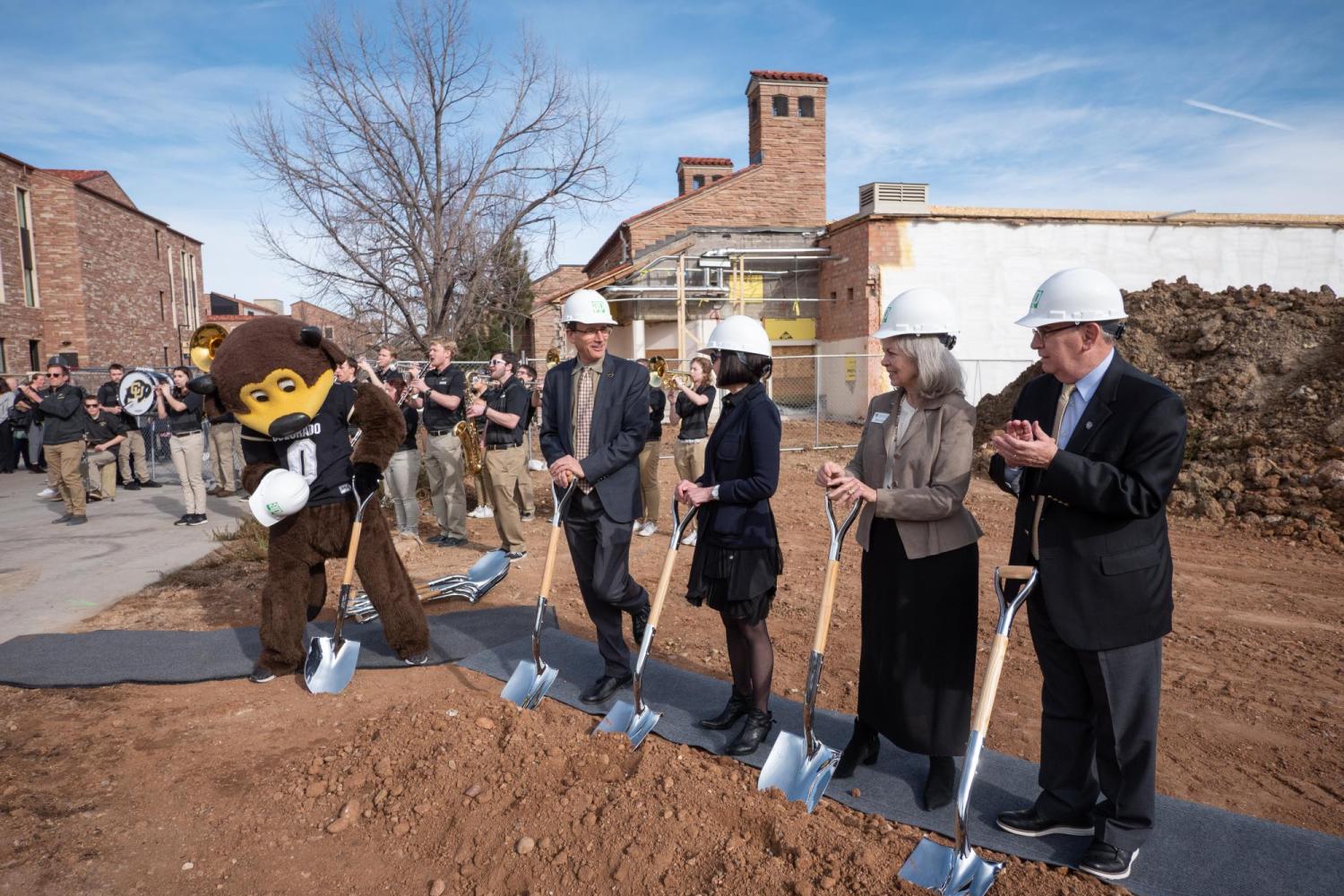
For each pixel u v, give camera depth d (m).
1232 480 9.57
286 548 4.59
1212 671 4.84
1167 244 20.25
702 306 22.44
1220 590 6.64
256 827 3.20
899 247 19.55
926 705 3.03
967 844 2.65
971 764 2.63
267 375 4.30
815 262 22.59
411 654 4.78
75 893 2.81
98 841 3.10
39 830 3.16
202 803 3.37
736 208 23.64
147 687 4.55
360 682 4.57
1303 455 9.34
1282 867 2.68
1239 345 11.40
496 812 3.16
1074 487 2.51
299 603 4.66
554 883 2.80
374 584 4.69
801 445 16.77
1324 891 2.56
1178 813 3.03
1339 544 8.02
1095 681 2.70
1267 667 4.92
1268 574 7.14
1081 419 2.68
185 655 4.94
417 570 7.07
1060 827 2.91
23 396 15.02
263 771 3.61
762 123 23.78
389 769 3.48
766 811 3.01
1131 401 2.57
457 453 7.98
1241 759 3.74
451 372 7.90
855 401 20.53
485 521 9.55
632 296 21.66
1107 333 2.66
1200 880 2.64
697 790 3.17
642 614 4.42
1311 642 5.35
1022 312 19.89
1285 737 3.98
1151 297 13.33
